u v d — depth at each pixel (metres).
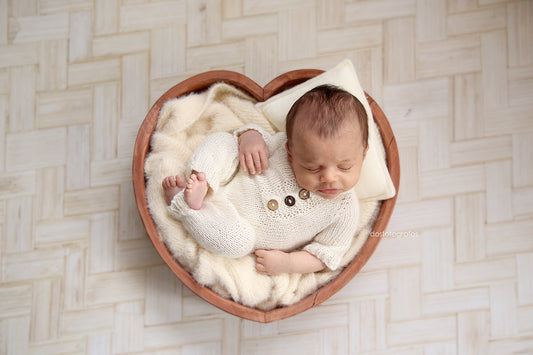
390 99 1.88
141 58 1.88
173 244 1.62
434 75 1.88
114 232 1.83
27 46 1.88
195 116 1.68
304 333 1.82
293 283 1.64
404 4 1.90
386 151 1.70
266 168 1.58
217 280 1.61
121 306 1.81
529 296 1.85
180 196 1.53
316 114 1.39
